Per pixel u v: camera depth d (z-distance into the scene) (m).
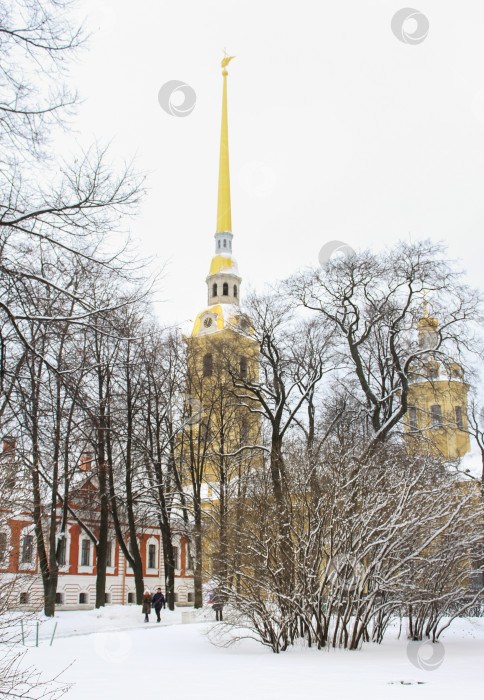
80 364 14.44
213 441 36.75
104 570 31.12
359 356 27.39
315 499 16.34
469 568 16.70
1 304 10.45
